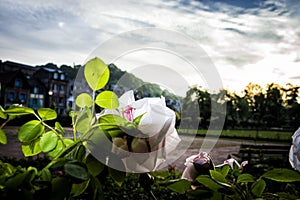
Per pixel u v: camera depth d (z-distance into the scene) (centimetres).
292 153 55
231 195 45
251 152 561
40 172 37
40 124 46
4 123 46
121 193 298
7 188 34
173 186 45
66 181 36
